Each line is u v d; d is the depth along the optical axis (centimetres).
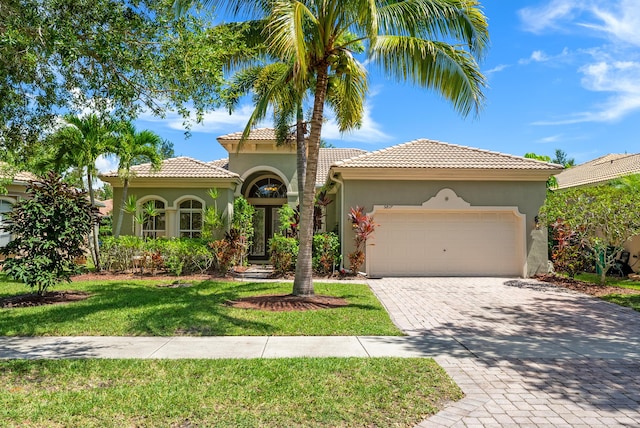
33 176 2055
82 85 834
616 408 475
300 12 897
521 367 620
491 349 716
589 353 700
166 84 767
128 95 756
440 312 1033
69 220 1131
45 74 823
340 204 1741
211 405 464
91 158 1546
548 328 882
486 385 543
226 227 1928
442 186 1672
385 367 599
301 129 1416
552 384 549
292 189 2192
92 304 1044
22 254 1130
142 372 572
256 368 588
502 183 1689
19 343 730
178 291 1255
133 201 1834
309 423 423
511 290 1368
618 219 1360
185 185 1933
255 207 2294
